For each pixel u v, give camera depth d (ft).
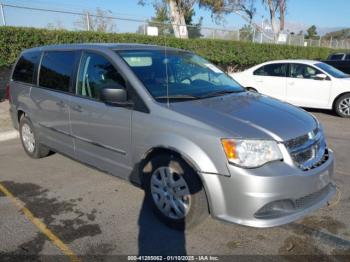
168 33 56.65
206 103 11.32
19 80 17.71
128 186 14.35
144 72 12.05
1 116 25.93
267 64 32.83
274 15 96.84
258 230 10.96
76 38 38.27
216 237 10.64
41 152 17.24
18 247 10.21
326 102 29.86
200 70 14.16
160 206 11.16
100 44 13.83
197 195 10.04
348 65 48.39
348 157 18.26
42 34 35.09
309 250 9.98
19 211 12.34
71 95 13.83
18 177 15.44
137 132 11.21
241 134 9.42
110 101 11.21
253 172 9.12
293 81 30.96
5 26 32.42
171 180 10.63
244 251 9.96
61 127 14.65
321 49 86.02
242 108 11.16
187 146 9.87
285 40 84.48
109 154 12.59
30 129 17.21
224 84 14.05
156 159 10.91
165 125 10.43
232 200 9.41
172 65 13.25
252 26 79.82
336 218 11.67
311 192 9.85
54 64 15.17
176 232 10.90
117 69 12.12
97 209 12.42
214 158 9.48
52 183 14.74
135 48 13.44
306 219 11.60
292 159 9.55
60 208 12.53
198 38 57.72
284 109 11.75
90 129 13.03
